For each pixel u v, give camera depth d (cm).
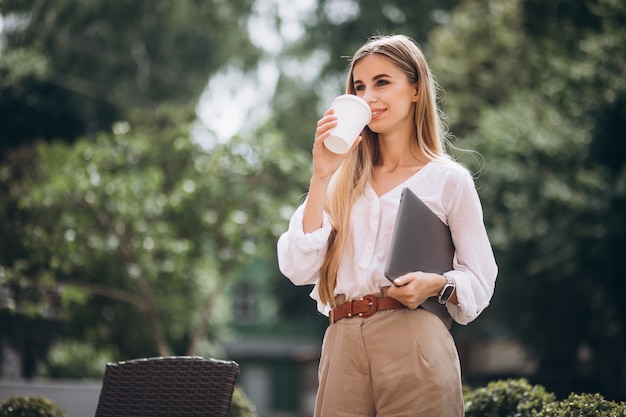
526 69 1828
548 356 1836
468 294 262
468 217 273
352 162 284
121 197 1298
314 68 2575
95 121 1989
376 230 272
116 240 1335
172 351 1925
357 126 268
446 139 322
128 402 306
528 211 1475
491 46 1903
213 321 2114
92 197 1295
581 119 1438
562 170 1472
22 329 1316
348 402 267
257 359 3859
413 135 287
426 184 277
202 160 1452
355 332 267
